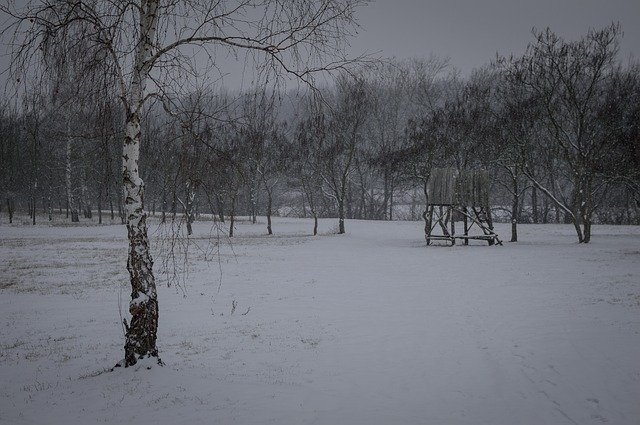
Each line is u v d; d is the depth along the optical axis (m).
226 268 22.64
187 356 9.55
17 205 68.31
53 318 13.48
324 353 9.65
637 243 30.78
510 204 65.00
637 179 35.09
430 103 63.88
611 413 6.31
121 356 9.76
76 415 5.98
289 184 51.38
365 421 6.18
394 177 57.16
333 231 46.09
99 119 6.92
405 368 8.58
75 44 6.45
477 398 7.06
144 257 7.68
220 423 5.80
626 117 35.19
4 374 8.80
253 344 10.45
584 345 9.18
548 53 33.53
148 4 6.99
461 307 13.28
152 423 5.75
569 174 45.94
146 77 7.29
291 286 17.70
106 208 73.69
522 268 20.22
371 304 14.30
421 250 30.17
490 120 40.69
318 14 6.70
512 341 9.79
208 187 7.49
